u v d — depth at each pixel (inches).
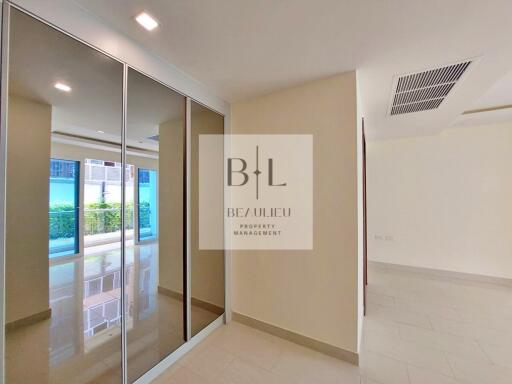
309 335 84.4
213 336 91.5
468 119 135.6
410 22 55.6
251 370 73.6
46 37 50.3
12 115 47.8
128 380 66.9
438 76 80.1
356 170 76.6
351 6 51.0
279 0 49.6
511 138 139.7
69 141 59.0
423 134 157.2
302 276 86.4
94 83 60.0
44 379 60.8
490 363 76.0
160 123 75.6
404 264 166.6
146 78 69.2
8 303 52.2
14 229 51.3
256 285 97.0
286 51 67.8
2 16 42.6
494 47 64.4
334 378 70.1
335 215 80.3
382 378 69.8
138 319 79.5
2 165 43.8
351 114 77.5
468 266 149.6
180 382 69.1
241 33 60.4
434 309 112.5
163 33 61.1
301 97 87.1
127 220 69.7
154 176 75.7
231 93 94.3
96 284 68.9
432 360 77.6
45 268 59.1
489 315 106.9
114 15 55.1
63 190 60.7
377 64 73.6
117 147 65.1
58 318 62.7
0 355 43.2
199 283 92.8
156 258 80.9
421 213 161.9
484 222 145.9
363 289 103.2
